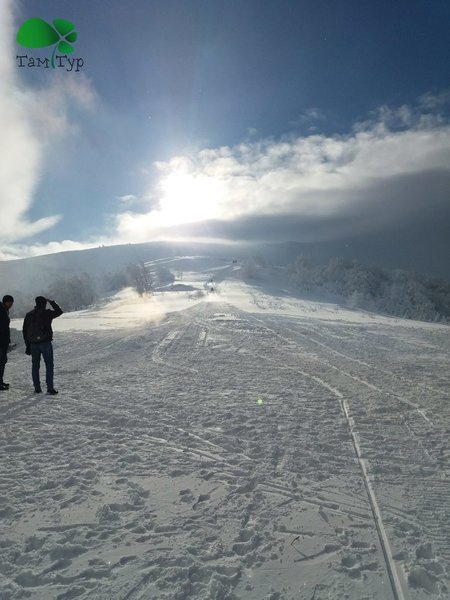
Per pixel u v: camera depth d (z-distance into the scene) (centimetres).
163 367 973
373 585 247
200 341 1426
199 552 276
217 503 341
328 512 329
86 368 966
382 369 949
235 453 449
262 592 241
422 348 1323
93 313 3181
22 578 249
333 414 595
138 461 425
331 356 1134
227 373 898
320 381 820
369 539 293
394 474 399
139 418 570
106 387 766
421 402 663
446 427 539
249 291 6588
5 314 743
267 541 290
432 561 269
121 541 287
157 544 284
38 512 324
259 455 443
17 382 816
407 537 295
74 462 420
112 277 8625
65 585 244
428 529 306
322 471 405
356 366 984
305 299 6122
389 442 484
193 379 838
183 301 4647
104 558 269
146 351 1230
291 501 346
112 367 978
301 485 375
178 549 279
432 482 383
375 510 333
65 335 1638
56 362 1049
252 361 1051
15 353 1203
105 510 326
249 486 372
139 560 267
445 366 997
